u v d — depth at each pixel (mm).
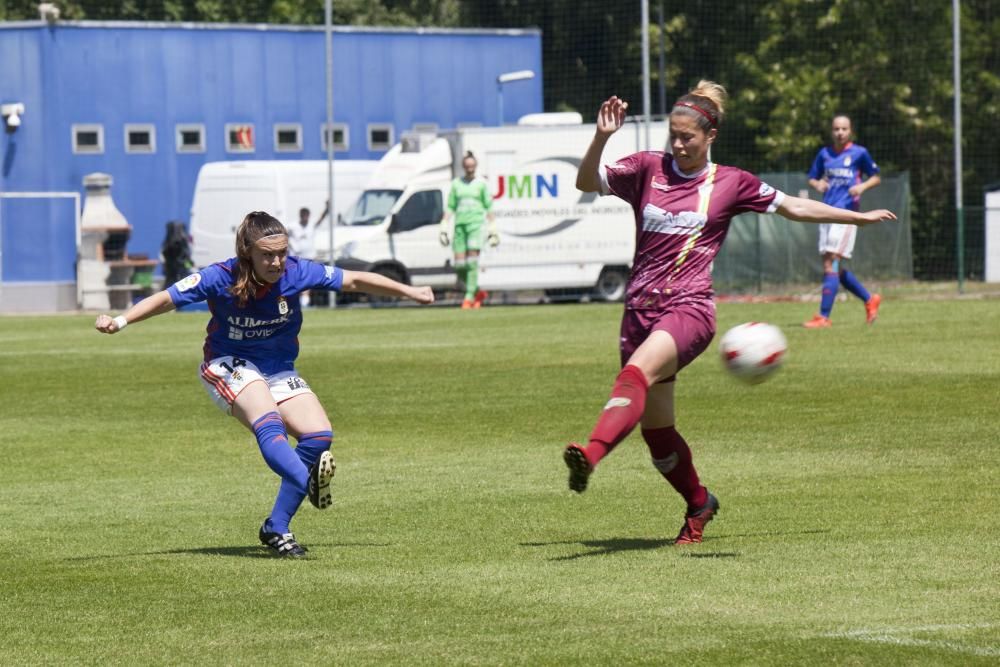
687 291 20328
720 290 98625
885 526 22047
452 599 17828
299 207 98188
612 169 20875
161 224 105188
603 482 27484
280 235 20828
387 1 158000
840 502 24312
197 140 105438
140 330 72938
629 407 19203
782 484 26359
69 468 31125
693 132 20297
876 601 17125
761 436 32406
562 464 29844
